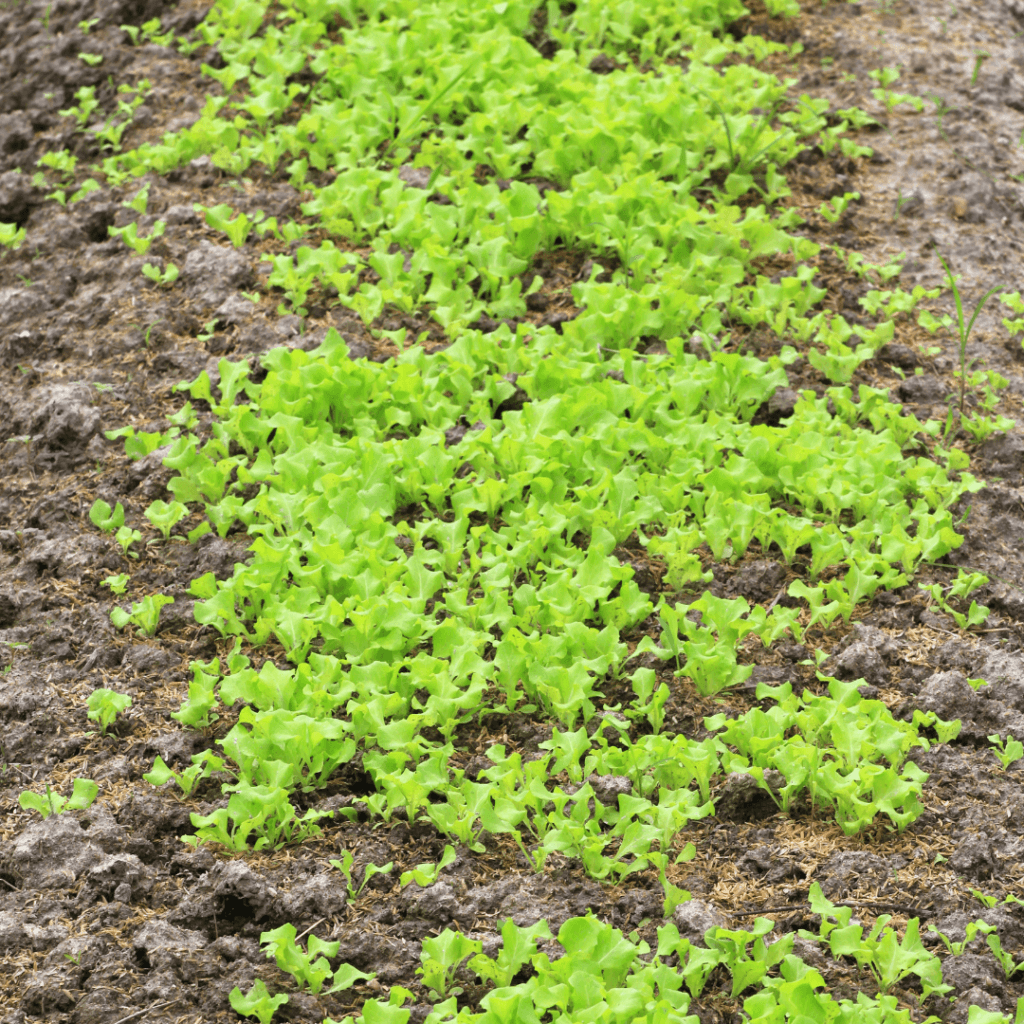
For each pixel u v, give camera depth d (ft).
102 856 11.87
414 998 11.54
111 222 14.64
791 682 12.45
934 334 13.97
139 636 12.67
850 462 13.06
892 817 11.93
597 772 12.09
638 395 13.26
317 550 12.65
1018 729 12.26
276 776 11.99
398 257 13.97
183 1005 11.51
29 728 12.29
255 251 14.37
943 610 12.75
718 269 14.01
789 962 11.53
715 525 12.85
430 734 12.31
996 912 11.74
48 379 13.76
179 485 13.08
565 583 12.55
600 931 11.52
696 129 14.75
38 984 11.52
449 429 13.34
